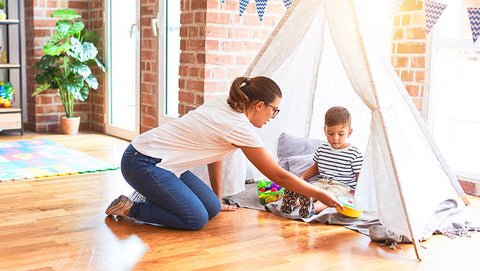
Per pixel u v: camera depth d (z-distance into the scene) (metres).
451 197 2.58
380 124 2.17
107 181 3.16
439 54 3.16
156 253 2.02
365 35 2.24
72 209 2.57
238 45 3.64
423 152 2.43
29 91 5.16
